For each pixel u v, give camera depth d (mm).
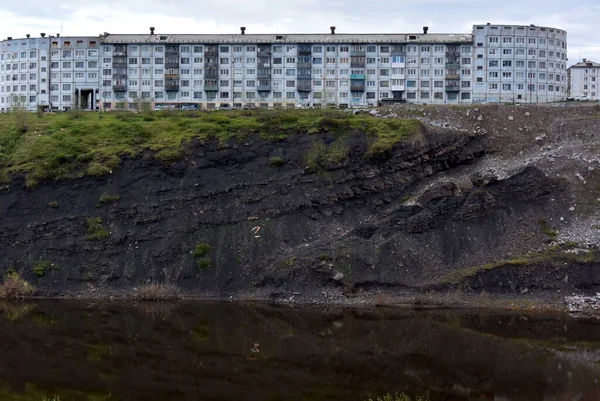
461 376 44219
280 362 47219
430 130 82688
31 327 56375
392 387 41875
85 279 69688
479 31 140750
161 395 40281
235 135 81062
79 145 80812
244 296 67875
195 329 56219
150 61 144250
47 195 75500
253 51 142000
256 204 75500
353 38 142500
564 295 64250
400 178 78250
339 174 77562
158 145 79250
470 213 71438
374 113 94812
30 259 71125
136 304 65750
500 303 64188
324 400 39219
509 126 89375
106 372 44688
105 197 74625
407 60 140750
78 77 147375
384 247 68875
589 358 48688
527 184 73938
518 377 44094
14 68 151875
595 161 78938
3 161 78875
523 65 141875
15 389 41000
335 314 61812
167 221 73875
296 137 81250
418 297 65125
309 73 141375
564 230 70250
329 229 74188
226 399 39531
